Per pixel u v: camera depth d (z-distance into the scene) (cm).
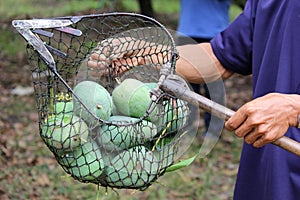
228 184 363
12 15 853
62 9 815
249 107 134
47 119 132
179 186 349
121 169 131
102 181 133
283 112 135
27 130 432
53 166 365
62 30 137
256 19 166
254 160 164
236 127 136
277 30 159
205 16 425
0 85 563
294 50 156
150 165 133
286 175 155
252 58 171
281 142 136
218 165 391
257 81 163
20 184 340
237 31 175
